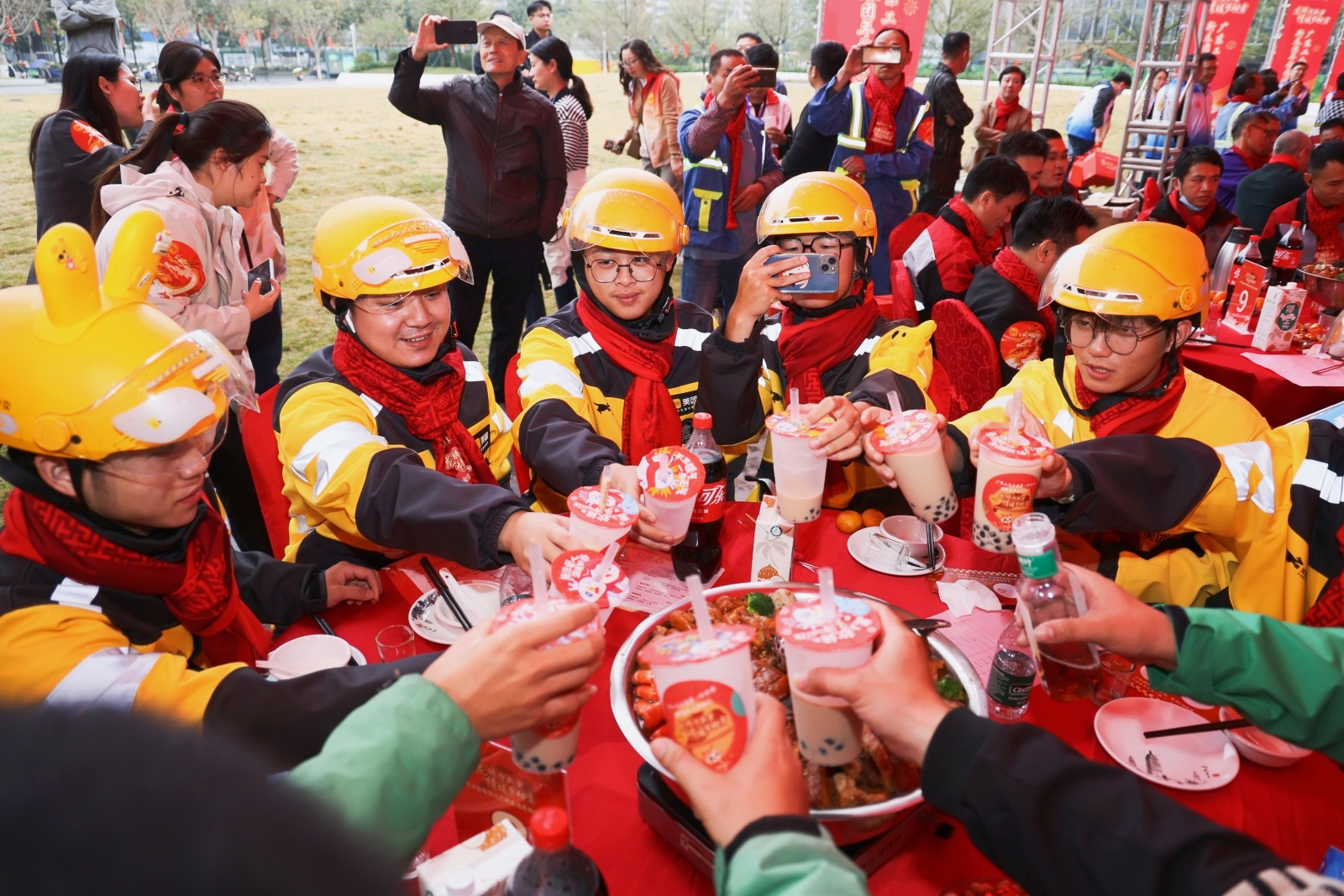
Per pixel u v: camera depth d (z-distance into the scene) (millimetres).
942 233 3703
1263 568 1749
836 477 2383
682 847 1128
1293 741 1168
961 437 1862
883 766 1149
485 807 1106
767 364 2627
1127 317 1842
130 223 1188
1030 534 1211
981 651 1568
